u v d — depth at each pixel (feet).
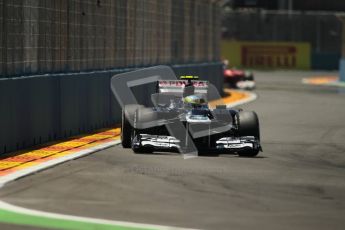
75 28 245.24
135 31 308.81
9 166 171.83
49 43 224.94
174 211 128.36
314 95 485.97
